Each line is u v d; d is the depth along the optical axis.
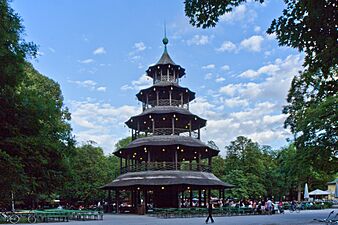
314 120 30.16
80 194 60.84
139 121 52.06
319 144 29.73
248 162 79.12
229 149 83.19
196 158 55.78
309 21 11.33
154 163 47.38
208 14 14.23
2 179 17.56
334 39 11.14
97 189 62.16
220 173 81.50
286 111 36.62
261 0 12.87
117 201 50.81
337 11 10.83
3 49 17.61
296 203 60.53
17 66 18.81
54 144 21.16
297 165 32.75
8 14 18.83
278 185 78.19
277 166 78.25
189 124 51.34
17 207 57.16
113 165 75.88
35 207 59.56
